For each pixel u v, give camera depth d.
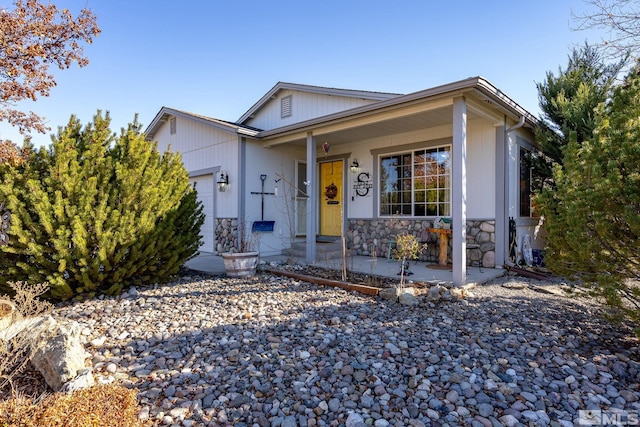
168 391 2.27
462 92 4.73
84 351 2.74
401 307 4.11
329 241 8.59
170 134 10.34
